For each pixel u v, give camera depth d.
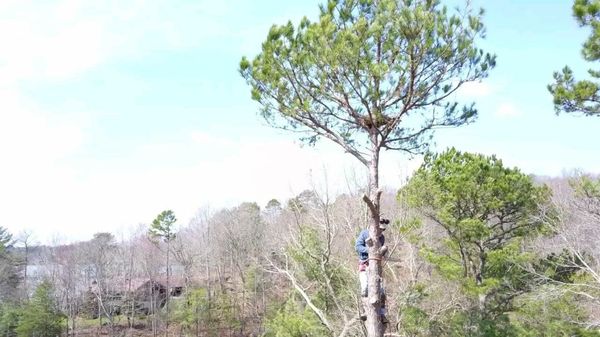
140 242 59.94
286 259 19.94
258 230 45.78
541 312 19.02
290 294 22.59
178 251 48.59
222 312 42.75
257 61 8.79
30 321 40.19
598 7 10.63
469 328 19.14
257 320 41.50
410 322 18.66
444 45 7.87
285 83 8.67
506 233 21.44
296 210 20.12
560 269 19.75
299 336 19.23
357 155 8.61
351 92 8.20
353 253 19.39
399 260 22.38
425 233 20.41
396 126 8.62
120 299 51.72
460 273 19.33
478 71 8.30
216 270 52.78
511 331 18.78
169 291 49.94
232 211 54.34
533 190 20.03
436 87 8.32
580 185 16.22
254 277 40.56
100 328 46.03
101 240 53.81
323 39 7.86
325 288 19.66
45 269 54.97
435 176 20.77
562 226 17.41
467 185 19.55
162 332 47.28
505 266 20.33
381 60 8.09
